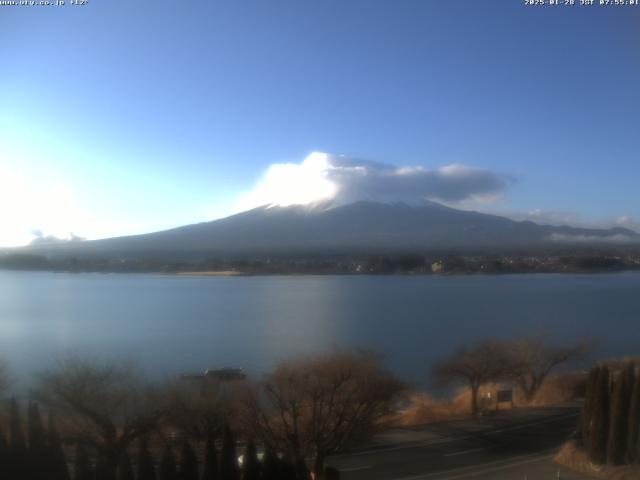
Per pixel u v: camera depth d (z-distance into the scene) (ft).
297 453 73.00
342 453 78.54
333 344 158.51
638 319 261.65
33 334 234.17
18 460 62.28
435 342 196.75
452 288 458.09
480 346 130.41
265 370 145.59
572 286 473.26
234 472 61.41
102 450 75.72
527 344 126.00
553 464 75.51
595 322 250.98
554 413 101.50
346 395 84.12
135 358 170.60
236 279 596.70
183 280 590.96
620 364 131.85
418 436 88.22
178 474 61.46
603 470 70.95
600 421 72.74
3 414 88.58
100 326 255.50
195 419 81.56
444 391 124.77
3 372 118.62
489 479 70.59
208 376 120.78
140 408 82.99
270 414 88.38
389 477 71.92
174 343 205.36
